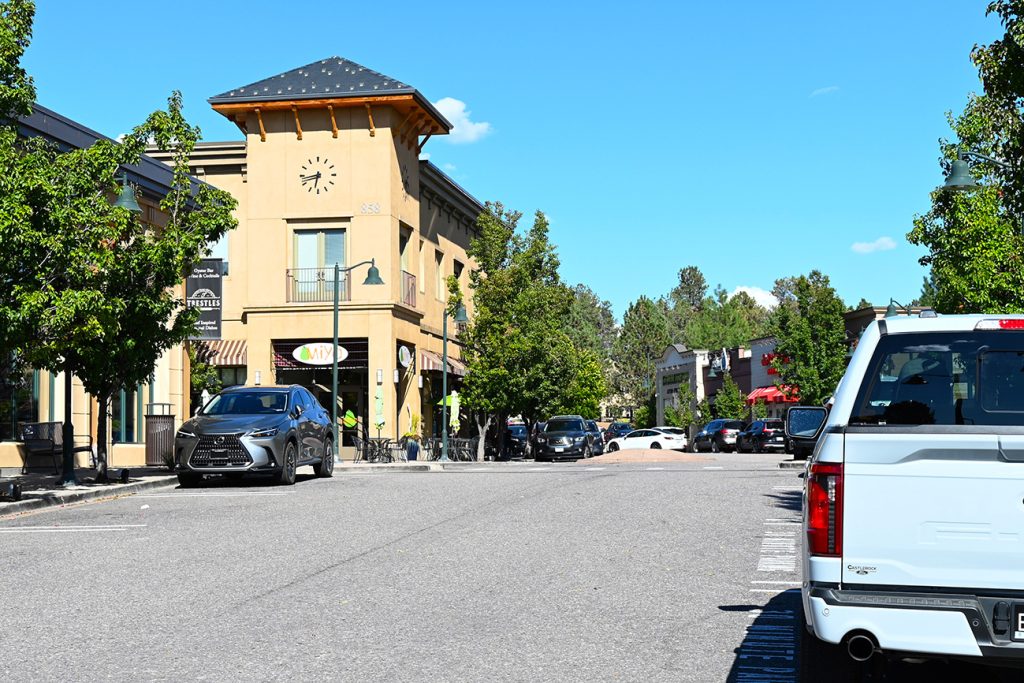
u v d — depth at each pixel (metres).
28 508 16.80
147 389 30.78
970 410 5.86
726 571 10.46
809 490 5.38
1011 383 5.84
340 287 40.22
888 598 5.11
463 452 43.25
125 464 29.41
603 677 6.67
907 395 5.93
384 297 39.91
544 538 12.77
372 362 39.88
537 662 7.04
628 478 22.53
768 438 53.88
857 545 5.20
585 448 45.94
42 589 9.76
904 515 5.16
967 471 5.11
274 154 40.62
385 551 11.81
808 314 58.47
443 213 48.62
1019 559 5.05
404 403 42.09
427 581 9.98
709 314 125.25
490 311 46.34
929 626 5.05
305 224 40.56
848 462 5.24
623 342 118.31
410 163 42.88
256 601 9.08
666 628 8.03
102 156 19.70
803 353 58.16
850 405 5.88
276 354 40.59
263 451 20.62
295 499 17.83
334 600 9.11
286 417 21.75
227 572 10.53
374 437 39.19
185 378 32.12
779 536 12.88
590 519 14.62
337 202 40.28
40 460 25.36
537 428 51.84
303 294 40.41
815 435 7.30
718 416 75.38
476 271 47.69
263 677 6.67
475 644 7.54
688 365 89.50
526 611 8.65
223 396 22.62
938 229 20.58
